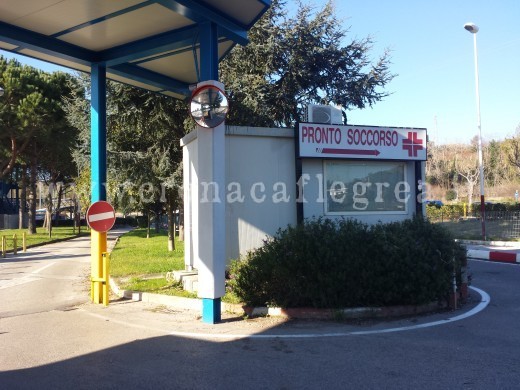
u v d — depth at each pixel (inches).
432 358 212.1
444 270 307.4
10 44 340.5
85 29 335.0
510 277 455.2
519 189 1782.7
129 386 186.1
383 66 730.2
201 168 289.6
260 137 385.1
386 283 292.2
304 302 295.9
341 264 291.1
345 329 266.1
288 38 673.6
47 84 1285.7
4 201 2167.8
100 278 369.1
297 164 383.2
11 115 1262.3
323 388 179.8
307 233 305.9
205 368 205.5
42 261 749.9
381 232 306.8
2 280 525.3
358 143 390.3
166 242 1024.9
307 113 406.0
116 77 417.7
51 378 197.2
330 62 714.2
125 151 692.1
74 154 741.9
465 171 1980.8
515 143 1512.1
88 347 242.7
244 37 333.4
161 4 280.1
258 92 650.8
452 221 1113.4
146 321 299.9
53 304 373.4
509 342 235.3
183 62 400.5
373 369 199.3
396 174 412.5
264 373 197.6
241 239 375.6
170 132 696.4
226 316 302.2
